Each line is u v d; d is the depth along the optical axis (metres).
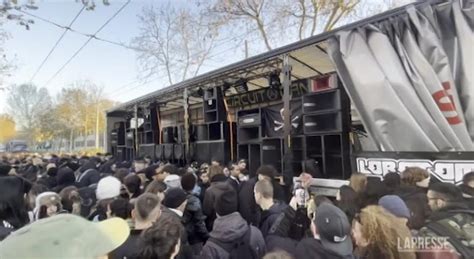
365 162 3.95
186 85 8.37
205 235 3.13
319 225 1.83
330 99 4.92
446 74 3.32
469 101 3.20
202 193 3.95
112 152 15.12
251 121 7.29
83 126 39.59
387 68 3.67
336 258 1.74
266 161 6.52
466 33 3.22
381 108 3.70
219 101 8.22
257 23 13.48
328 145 5.19
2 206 2.60
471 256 1.53
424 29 3.46
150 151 11.14
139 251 1.80
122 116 15.70
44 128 41.16
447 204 1.96
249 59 6.00
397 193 2.72
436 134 3.37
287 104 5.13
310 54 5.95
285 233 2.61
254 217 3.45
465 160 3.16
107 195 3.16
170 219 1.94
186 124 8.62
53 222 1.08
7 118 36.41
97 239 1.12
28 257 0.93
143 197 2.28
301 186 4.55
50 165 6.04
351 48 3.99
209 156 8.36
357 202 2.60
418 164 3.44
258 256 2.27
